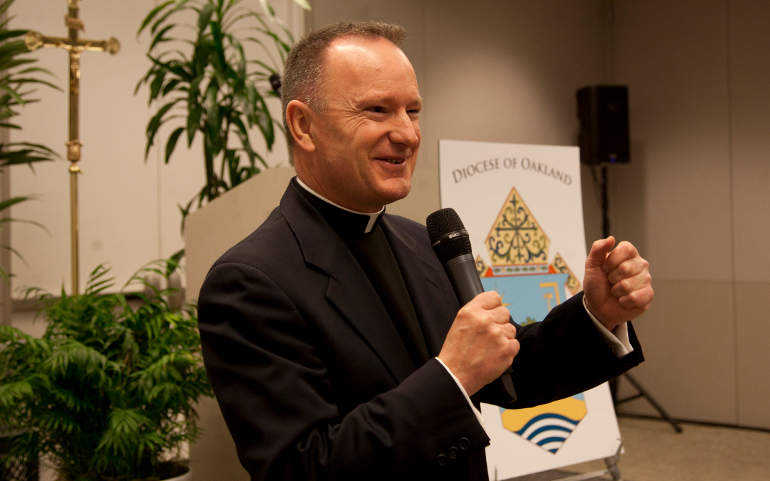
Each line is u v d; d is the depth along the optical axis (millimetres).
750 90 4613
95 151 3621
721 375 4707
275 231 1000
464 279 1045
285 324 899
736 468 3797
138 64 3785
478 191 2707
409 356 993
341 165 960
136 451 1938
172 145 3057
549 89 5082
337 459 803
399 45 999
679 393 4863
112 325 1987
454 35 4562
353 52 952
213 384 906
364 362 928
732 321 4672
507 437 2557
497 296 883
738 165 4660
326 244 995
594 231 5172
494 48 4777
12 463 2184
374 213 1069
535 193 2850
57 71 3477
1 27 2770
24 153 2834
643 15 5125
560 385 1112
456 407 823
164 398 1892
